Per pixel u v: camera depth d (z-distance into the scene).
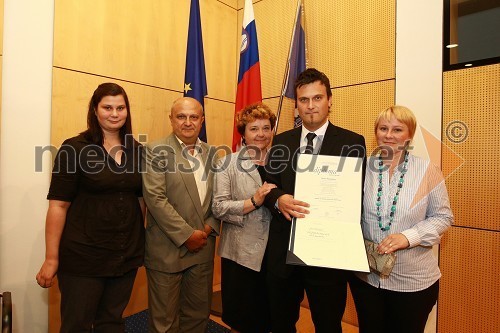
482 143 2.08
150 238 1.83
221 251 1.94
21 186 2.17
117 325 1.70
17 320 2.17
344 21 2.71
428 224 1.42
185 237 1.74
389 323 1.51
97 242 1.56
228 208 1.78
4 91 2.09
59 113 2.31
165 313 1.80
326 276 1.44
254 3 3.42
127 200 1.67
